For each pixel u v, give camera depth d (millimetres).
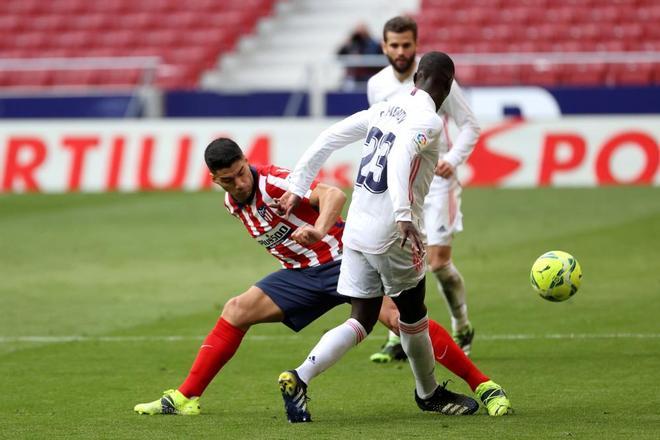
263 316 20719
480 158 63719
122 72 77688
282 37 83375
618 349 26656
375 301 19875
